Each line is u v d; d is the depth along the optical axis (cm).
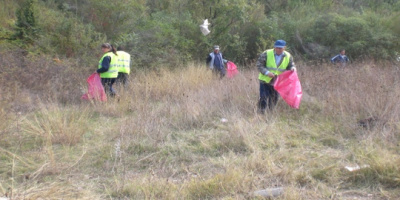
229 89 791
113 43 1223
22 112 652
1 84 747
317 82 825
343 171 425
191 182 392
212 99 731
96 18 1345
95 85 761
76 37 1144
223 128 591
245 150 504
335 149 507
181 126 601
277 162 454
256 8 1686
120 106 701
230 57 1555
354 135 553
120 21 1349
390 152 471
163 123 606
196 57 1445
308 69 1052
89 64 1034
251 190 385
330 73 909
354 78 844
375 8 1686
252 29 1664
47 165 443
